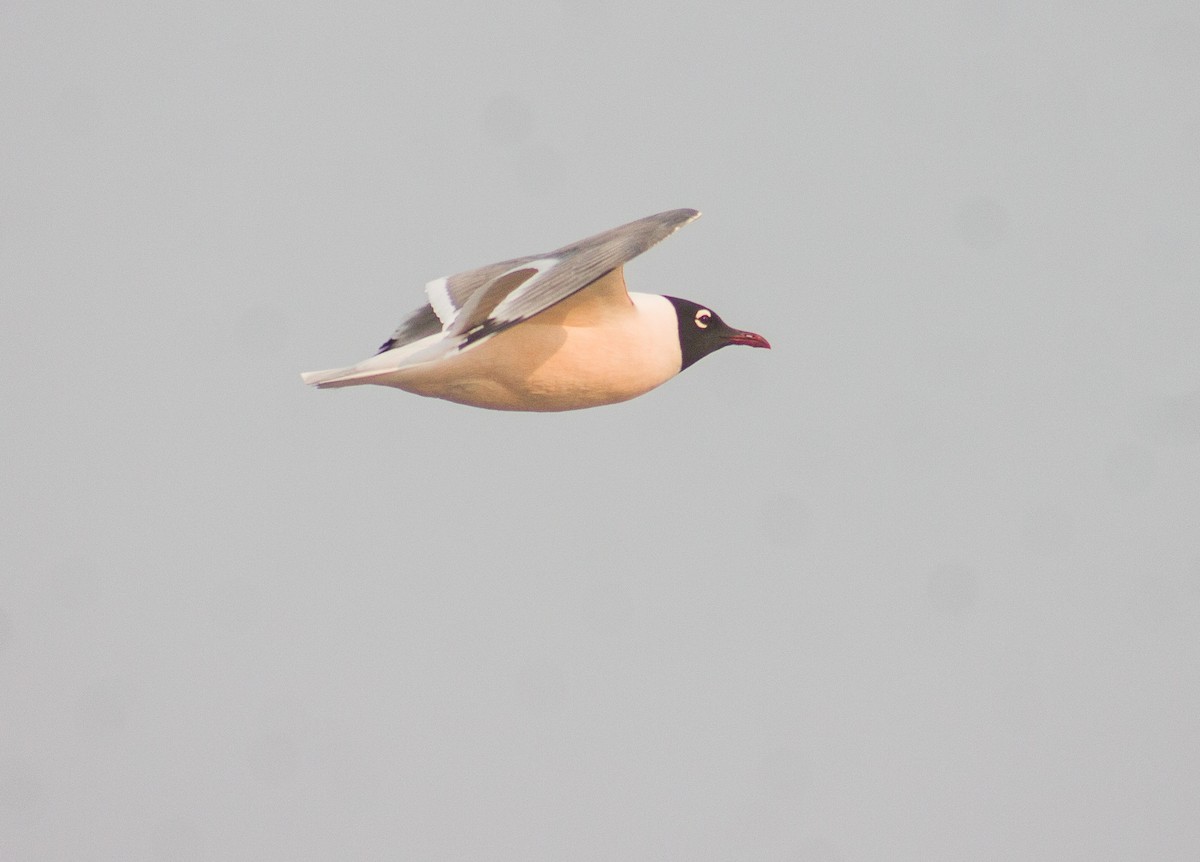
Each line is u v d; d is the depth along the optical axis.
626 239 11.96
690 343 14.62
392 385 13.41
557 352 13.51
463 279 13.73
